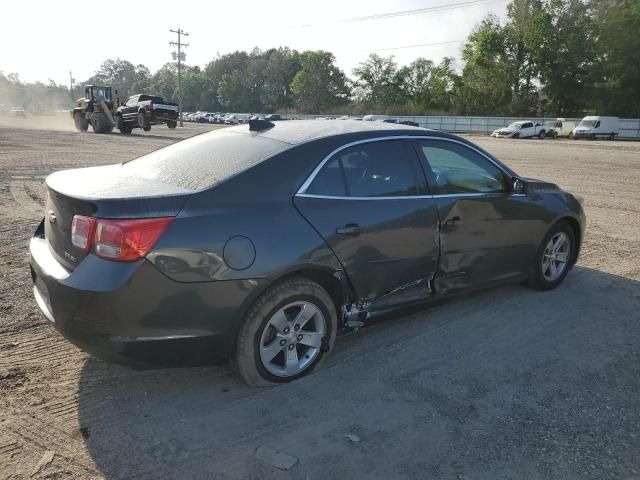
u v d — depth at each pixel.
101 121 28.75
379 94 90.00
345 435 2.90
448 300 4.33
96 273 2.84
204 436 2.88
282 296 3.24
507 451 2.78
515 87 68.50
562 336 4.18
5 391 3.27
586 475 2.61
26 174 11.80
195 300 2.96
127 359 2.94
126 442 2.82
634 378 3.55
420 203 3.88
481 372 3.61
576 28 61.44
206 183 3.16
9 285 4.97
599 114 59.47
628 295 5.10
